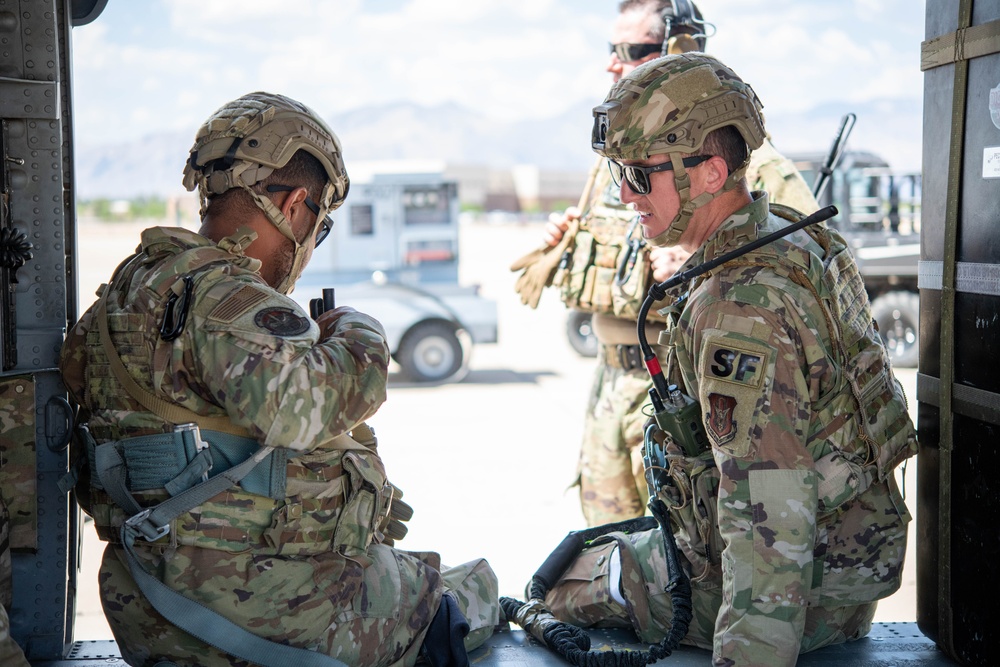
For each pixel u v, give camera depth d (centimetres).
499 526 630
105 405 158
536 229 6297
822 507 170
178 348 151
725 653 158
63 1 196
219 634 154
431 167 1092
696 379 173
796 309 164
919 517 204
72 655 200
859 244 1104
